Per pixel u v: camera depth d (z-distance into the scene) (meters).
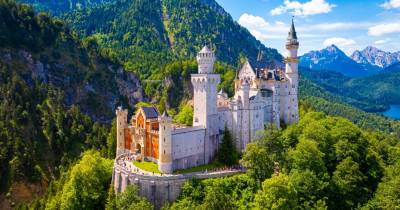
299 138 152.12
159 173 127.94
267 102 177.62
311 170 129.62
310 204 118.62
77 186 130.00
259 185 125.75
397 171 135.25
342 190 125.75
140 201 112.44
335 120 173.38
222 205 109.38
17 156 184.75
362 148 147.25
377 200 124.00
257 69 185.62
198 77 146.12
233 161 144.75
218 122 153.00
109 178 141.50
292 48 188.25
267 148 139.25
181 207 114.62
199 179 126.62
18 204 167.62
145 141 143.38
